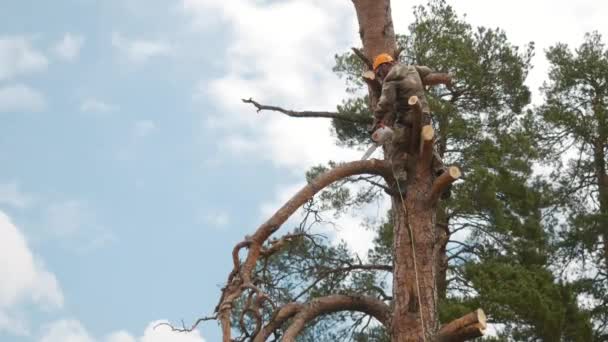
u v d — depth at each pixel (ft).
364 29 40.01
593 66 86.22
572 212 82.94
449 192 37.22
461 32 67.31
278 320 36.37
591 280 77.30
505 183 62.80
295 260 50.67
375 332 54.49
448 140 64.23
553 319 54.70
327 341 53.93
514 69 66.18
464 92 66.28
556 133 85.66
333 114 40.57
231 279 35.55
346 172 36.73
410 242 36.29
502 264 57.62
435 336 34.96
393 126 36.14
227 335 34.09
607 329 74.18
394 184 36.99
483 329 34.37
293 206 35.91
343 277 50.14
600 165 84.48
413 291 35.42
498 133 65.92
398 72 36.06
